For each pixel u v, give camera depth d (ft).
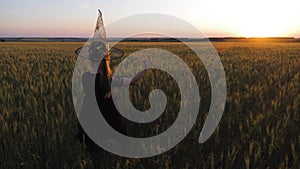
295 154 11.80
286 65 43.62
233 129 15.28
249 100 20.93
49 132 14.19
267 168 11.48
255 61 50.80
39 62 48.98
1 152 12.85
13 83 28.27
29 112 17.49
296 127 15.12
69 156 12.68
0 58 58.80
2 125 14.76
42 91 22.49
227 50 91.71
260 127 14.08
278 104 18.66
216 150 13.20
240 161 12.05
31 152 13.19
